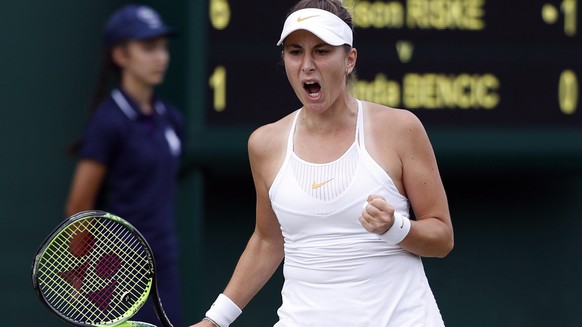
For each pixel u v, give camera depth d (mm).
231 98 21484
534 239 24188
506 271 24109
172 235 18969
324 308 13289
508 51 22219
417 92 21953
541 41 22328
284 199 13352
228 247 23141
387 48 21812
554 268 24297
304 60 12953
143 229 18547
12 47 21891
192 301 21953
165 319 14586
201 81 21328
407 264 13328
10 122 21969
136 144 18438
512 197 24031
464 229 23953
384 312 13188
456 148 22062
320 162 13266
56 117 22047
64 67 22047
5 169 22000
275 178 13453
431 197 13328
